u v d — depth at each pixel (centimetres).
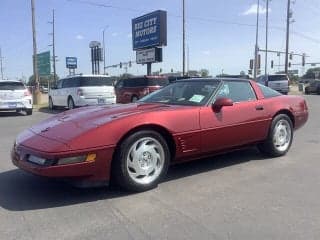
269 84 3603
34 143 496
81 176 480
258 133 666
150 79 2056
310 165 662
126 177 505
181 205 475
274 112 689
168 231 403
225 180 575
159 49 3098
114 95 1922
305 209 459
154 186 536
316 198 496
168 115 545
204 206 471
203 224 419
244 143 649
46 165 467
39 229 412
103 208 468
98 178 491
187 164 664
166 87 689
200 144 579
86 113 563
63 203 485
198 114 576
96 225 420
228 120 612
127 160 505
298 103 750
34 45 2538
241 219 431
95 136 483
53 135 499
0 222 431
